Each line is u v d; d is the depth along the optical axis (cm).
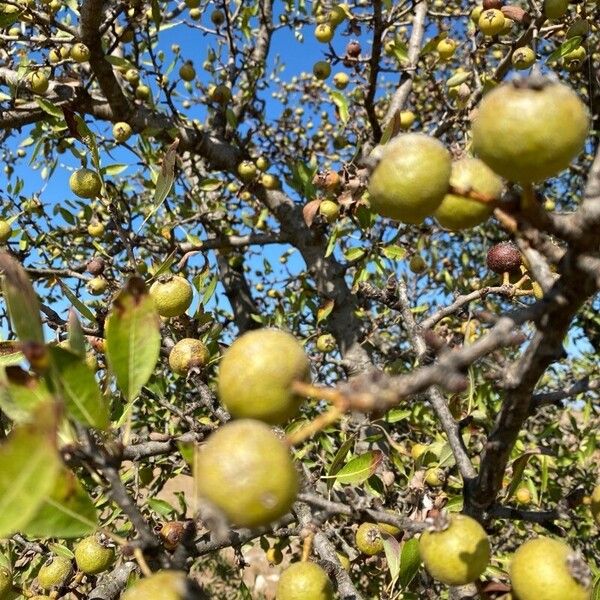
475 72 63
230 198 99
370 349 80
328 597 24
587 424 73
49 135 68
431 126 94
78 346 21
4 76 66
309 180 64
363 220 57
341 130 84
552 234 19
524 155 19
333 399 16
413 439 73
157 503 43
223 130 85
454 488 46
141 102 77
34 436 14
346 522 45
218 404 39
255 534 33
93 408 19
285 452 18
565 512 26
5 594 35
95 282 55
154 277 36
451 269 92
